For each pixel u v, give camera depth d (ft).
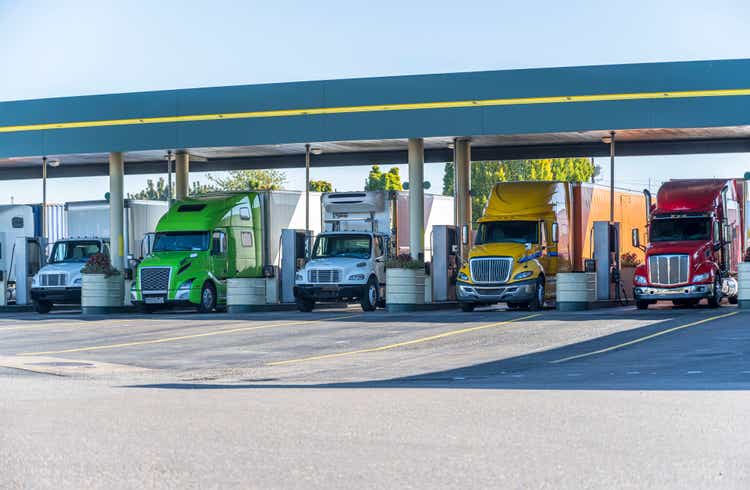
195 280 119.03
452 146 129.49
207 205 123.85
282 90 120.16
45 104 128.57
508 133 113.70
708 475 26.11
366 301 119.55
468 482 25.38
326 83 118.73
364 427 34.50
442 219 132.26
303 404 41.29
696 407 39.09
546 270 112.68
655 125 110.22
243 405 41.06
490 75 113.91
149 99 124.88
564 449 29.94
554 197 115.85
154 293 119.34
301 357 69.15
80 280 130.41
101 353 72.38
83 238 134.72
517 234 112.37
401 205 124.98
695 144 127.34
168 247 121.60
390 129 117.08
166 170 149.28
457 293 112.37
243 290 119.03
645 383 49.32
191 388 50.16
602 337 75.46
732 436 32.12
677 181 117.91
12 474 26.66
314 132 119.24
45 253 137.69
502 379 53.52
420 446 30.60
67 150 128.06
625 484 25.02
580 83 111.65
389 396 44.37
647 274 111.75
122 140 126.21
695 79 109.19
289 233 126.21
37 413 38.65
